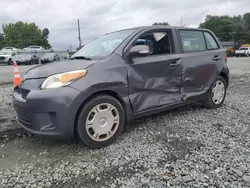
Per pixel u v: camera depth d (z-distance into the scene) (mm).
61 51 33531
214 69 4746
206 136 3584
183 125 4051
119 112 3377
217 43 5051
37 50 31484
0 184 2494
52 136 2973
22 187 2445
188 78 4270
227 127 3930
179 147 3242
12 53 26391
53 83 2971
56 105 2889
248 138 3484
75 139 3531
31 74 3279
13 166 2854
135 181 2506
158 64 3793
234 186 2373
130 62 3510
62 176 2629
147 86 3686
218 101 4992
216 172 2615
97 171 2711
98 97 3154
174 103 4086
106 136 3285
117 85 3309
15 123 4250
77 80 3006
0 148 3326
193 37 4531
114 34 4137
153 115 4551
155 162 2865
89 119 3119
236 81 9148
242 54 45938
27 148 3314
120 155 3053
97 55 3623
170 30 4168
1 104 5684
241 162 2805
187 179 2494
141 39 3764
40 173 2693
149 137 3582
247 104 5355
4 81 10031
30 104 2969
